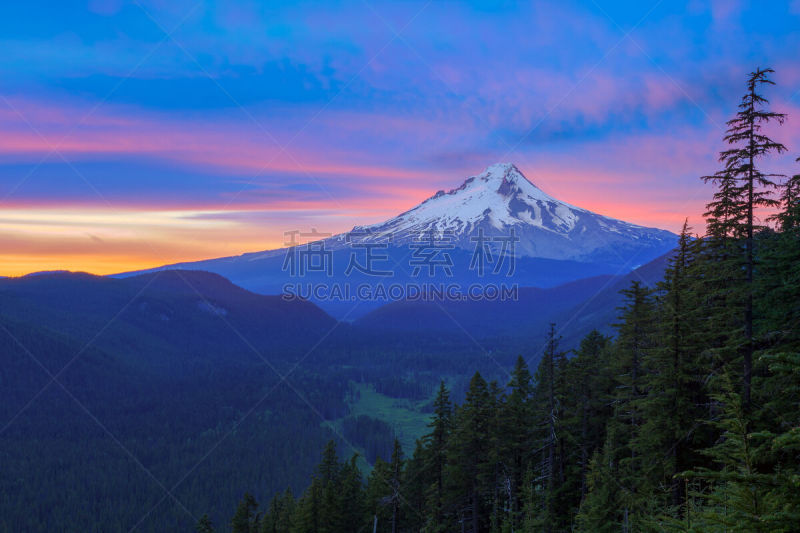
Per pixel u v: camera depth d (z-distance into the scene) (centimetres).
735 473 929
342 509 4603
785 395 1602
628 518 2128
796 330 2047
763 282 2183
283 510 5797
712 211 2475
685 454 2331
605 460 2462
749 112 2205
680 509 1967
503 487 3494
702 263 2539
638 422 2947
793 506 845
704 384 2245
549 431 3350
